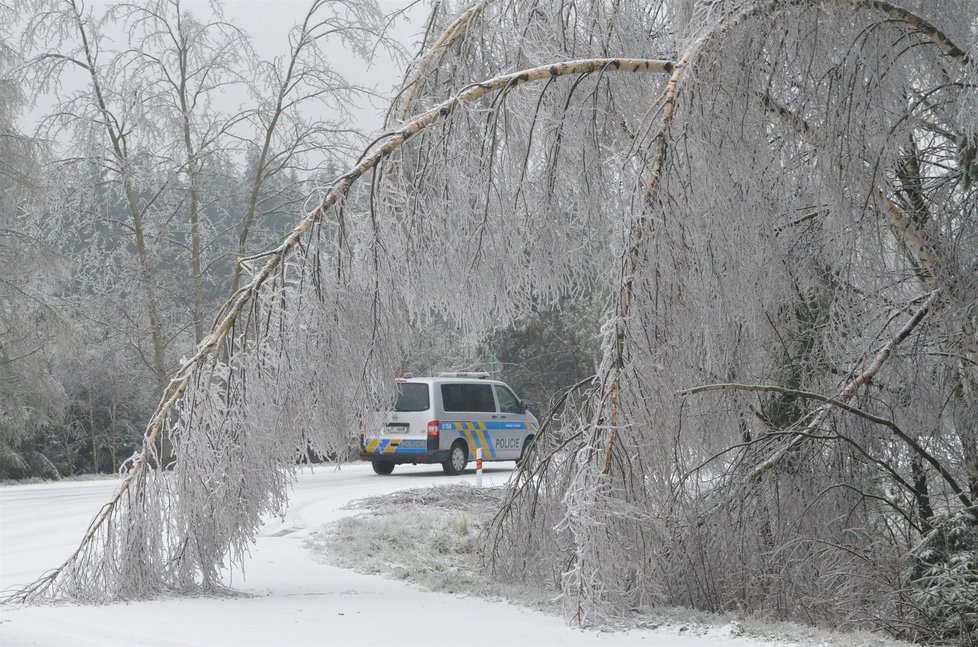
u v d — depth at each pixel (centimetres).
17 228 4978
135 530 1438
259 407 1427
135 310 4750
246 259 1467
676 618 1273
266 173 4638
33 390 5203
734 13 1331
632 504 1251
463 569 1783
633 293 1256
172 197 4722
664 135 1260
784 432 1513
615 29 1595
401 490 3045
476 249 1442
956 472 1602
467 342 1577
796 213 1569
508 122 1493
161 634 1166
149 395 6309
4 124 4556
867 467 1567
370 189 1447
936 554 1462
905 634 1400
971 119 1330
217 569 1524
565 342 6412
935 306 1488
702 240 1268
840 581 1473
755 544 1474
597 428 1256
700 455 1500
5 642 1131
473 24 1641
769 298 1462
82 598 1403
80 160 4506
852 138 1341
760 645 1127
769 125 1404
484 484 3503
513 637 1157
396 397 1480
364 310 1441
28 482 4594
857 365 1569
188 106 4569
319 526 2327
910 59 1434
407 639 1145
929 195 1488
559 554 1503
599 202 1483
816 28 1335
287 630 1195
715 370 1495
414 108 1683
